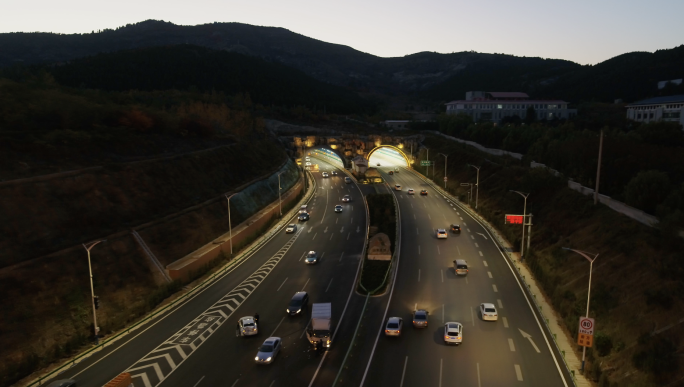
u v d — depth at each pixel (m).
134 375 33.16
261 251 66.06
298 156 154.00
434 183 120.06
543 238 62.75
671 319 34.62
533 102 192.75
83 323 40.09
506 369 33.75
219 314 44.53
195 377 32.81
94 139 64.38
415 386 31.53
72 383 31.17
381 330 40.88
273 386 31.55
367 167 131.75
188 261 54.47
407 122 198.25
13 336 35.44
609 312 39.84
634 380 31.09
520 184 85.31
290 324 42.19
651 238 45.12
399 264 59.56
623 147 76.81
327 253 65.00
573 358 35.47
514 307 45.59
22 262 41.31
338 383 31.94
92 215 51.62
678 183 62.69
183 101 122.44
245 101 178.38
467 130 151.88
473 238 70.88
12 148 52.19
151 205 60.47
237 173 87.94
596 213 58.56
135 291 47.03
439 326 41.56
